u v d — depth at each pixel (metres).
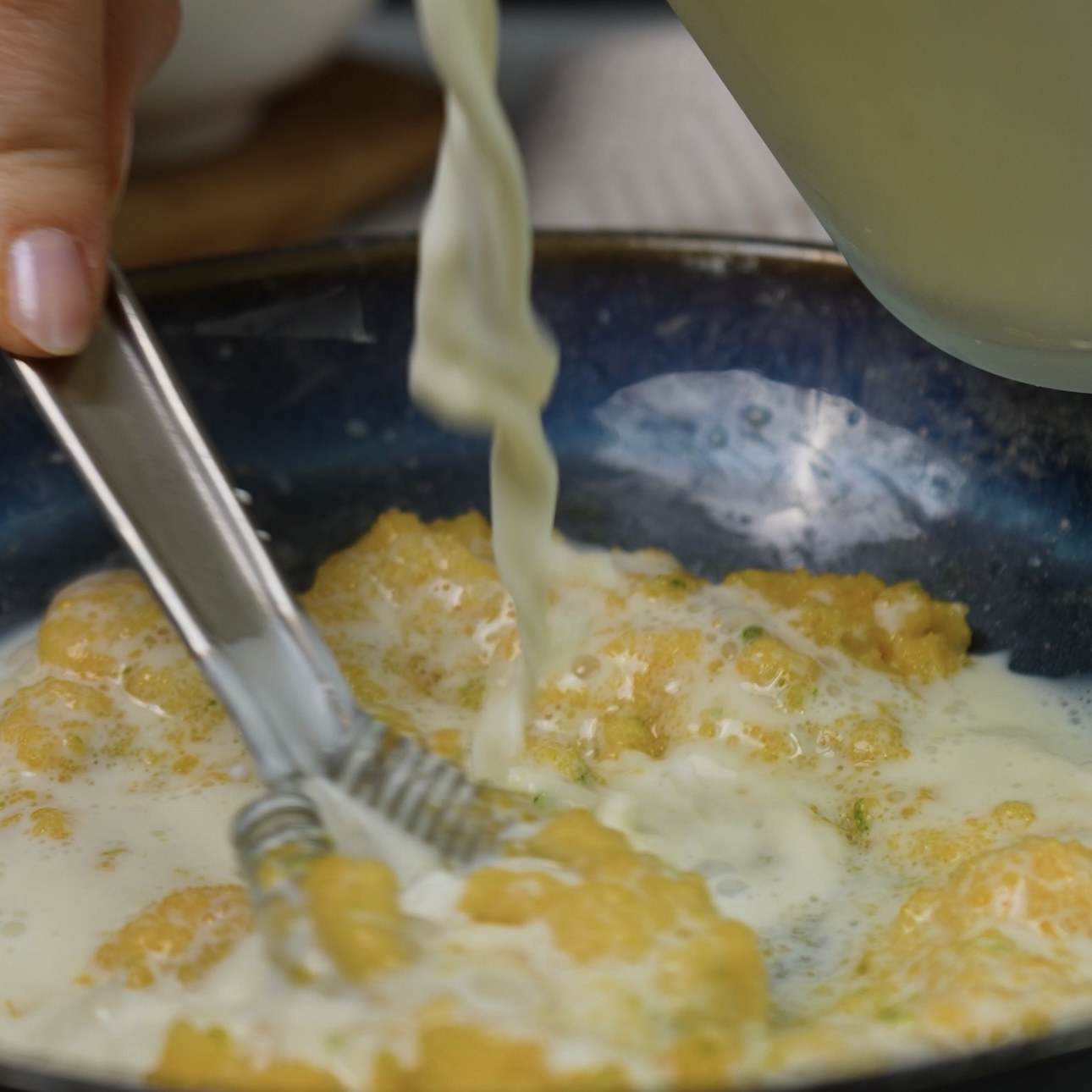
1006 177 0.34
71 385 0.38
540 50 0.70
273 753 0.36
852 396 0.44
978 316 0.36
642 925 0.34
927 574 0.42
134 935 0.35
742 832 0.37
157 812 0.38
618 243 0.44
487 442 0.45
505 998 0.32
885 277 0.36
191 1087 0.29
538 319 0.45
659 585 0.42
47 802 0.38
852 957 0.35
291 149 0.57
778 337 0.44
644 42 0.69
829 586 0.42
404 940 0.33
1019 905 0.34
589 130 0.62
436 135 0.58
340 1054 0.32
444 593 0.42
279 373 0.45
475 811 0.36
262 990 0.33
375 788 0.36
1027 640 0.41
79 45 0.39
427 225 0.37
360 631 0.42
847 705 0.39
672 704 0.40
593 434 0.45
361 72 0.63
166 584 0.37
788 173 0.37
